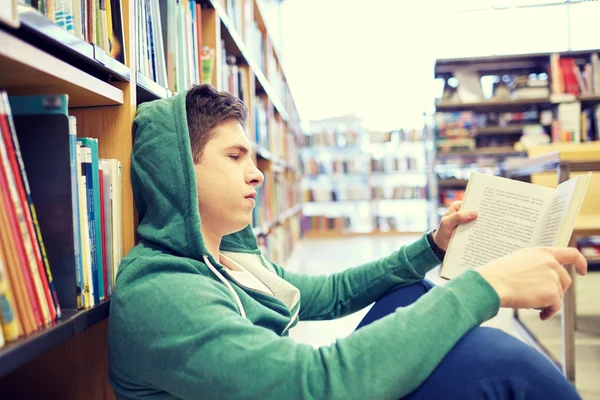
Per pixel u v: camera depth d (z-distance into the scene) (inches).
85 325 27.2
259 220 101.8
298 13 291.1
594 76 179.3
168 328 25.0
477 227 38.4
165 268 28.7
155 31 43.9
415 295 42.6
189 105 33.8
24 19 23.0
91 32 32.2
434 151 199.0
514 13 270.7
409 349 23.2
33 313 23.1
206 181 32.6
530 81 185.0
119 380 28.8
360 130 285.3
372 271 44.2
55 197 27.5
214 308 25.6
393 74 289.9
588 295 118.2
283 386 22.8
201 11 64.2
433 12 279.0
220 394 23.2
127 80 35.4
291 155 201.5
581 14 262.5
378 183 286.2
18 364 20.5
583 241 152.6
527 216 36.7
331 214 292.2
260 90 121.9
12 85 27.9
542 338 83.7
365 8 284.4
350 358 23.0
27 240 23.3
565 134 179.0
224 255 40.4
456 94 195.6
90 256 29.7
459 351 24.5
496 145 200.1
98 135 35.4
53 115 27.2
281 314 37.2
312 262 177.0
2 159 22.1
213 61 64.2
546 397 22.9
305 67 297.3
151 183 32.2
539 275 26.1
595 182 97.7
